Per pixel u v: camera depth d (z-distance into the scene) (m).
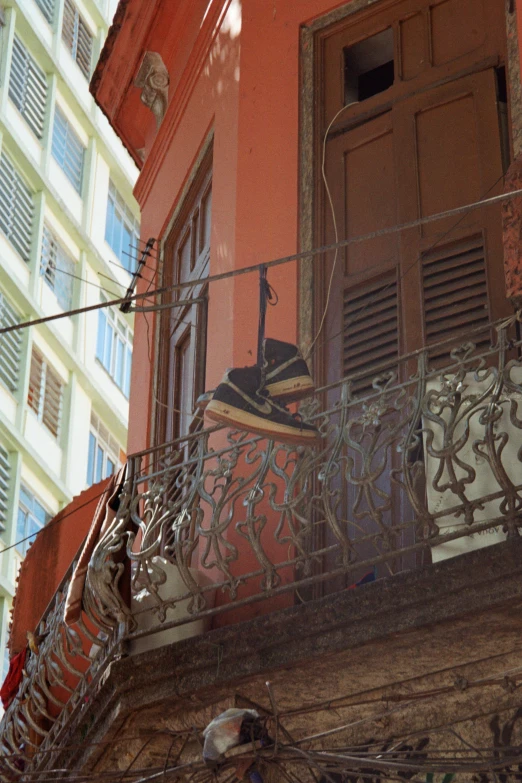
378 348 8.41
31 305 22.62
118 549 7.65
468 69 8.80
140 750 7.38
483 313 8.02
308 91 9.50
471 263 8.23
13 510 21.22
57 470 22.89
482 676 6.76
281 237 9.06
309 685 7.09
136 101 12.04
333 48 9.61
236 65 9.98
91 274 24.89
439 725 6.82
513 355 7.75
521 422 6.51
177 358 10.32
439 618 6.48
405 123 8.91
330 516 6.95
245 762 6.73
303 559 7.07
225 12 10.41
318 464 7.63
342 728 6.64
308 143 9.30
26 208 23.08
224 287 9.20
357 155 9.09
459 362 6.95
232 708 7.14
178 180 10.94
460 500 6.95
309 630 6.87
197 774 7.25
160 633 7.66
